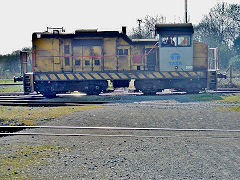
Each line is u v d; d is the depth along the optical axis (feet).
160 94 59.26
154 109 38.32
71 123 30.55
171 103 44.21
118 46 60.54
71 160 18.34
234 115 34.04
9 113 36.70
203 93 58.03
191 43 58.39
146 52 60.49
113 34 60.13
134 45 60.44
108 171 16.31
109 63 60.59
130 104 43.52
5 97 56.90
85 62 60.80
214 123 29.94
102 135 24.88
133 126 29.01
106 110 37.86
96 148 21.20
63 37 60.49
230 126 28.63
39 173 16.11
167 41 58.34
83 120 31.86
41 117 33.88
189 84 59.62
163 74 58.85
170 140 23.13
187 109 38.14
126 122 30.68
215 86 59.06
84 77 59.98
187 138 23.82
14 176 15.65
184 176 15.48
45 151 20.52
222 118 32.37
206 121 30.91
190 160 18.08
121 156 19.07
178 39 58.39
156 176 15.52
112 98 51.88
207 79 59.06
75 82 60.39
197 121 30.89
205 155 19.10
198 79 59.47
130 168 16.78
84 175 15.76
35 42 60.95
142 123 30.09
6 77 176.76
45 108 40.91
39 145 22.18
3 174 15.89
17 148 21.36
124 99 50.11
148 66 60.44
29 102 47.96
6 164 17.60
